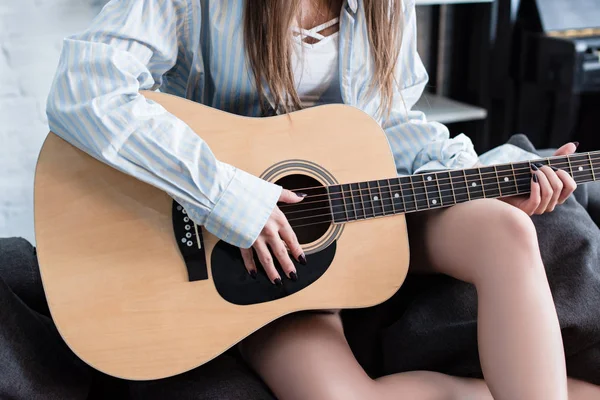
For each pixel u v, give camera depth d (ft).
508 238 4.02
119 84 4.01
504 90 10.42
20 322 4.08
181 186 3.90
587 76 9.48
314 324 4.36
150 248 4.00
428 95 11.14
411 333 4.64
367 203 4.42
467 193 4.55
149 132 3.92
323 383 4.00
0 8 8.21
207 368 4.24
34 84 8.64
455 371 4.65
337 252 4.34
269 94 4.74
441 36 10.77
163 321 3.97
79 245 3.93
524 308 3.84
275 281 4.13
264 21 4.46
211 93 4.95
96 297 3.90
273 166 4.29
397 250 4.44
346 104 4.83
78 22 8.61
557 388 3.69
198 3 4.46
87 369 4.49
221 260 4.08
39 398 3.94
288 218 4.36
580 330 4.42
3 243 5.04
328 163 4.41
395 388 4.23
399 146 5.19
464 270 4.27
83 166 4.02
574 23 9.92
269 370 4.25
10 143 8.76
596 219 5.69
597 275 4.65
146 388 4.20
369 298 4.37
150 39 4.30
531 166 4.64
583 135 10.72
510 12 9.96
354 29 4.85
